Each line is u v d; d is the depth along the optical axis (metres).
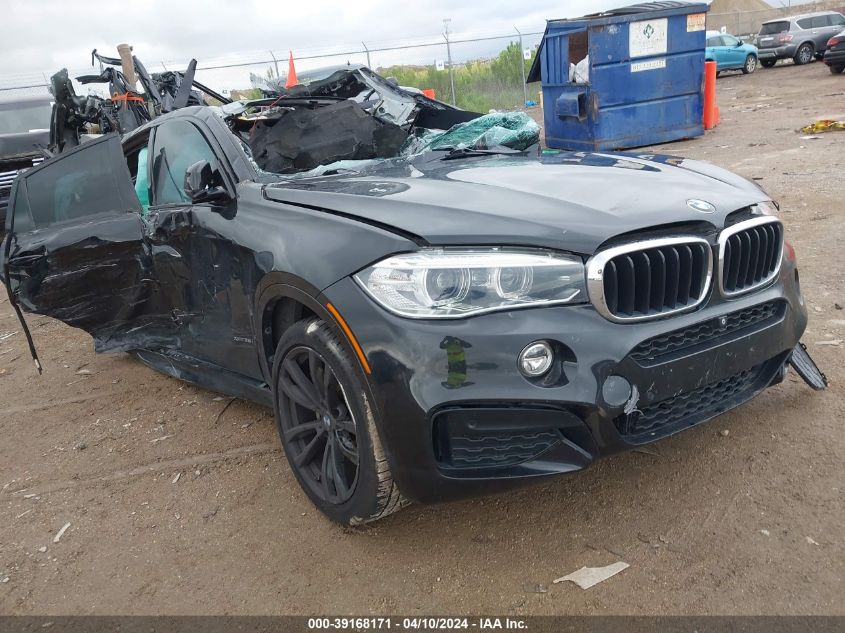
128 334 3.95
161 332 3.84
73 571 2.60
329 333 2.40
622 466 2.84
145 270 3.69
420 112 4.40
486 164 3.14
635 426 2.28
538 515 2.61
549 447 2.16
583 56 11.47
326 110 3.52
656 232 2.26
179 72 7.48
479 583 2.30
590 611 2.12
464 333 2.08
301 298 2.47
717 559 2.27
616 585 2.21
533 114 17.28
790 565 2.20
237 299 3.02
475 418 2.10
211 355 3.49
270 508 2.86
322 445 2.72
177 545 2.69
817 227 5.80
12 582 2.57
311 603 2.30
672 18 11.07
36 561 2.68
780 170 8.15
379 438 2.26
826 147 9.23
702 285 2.35
